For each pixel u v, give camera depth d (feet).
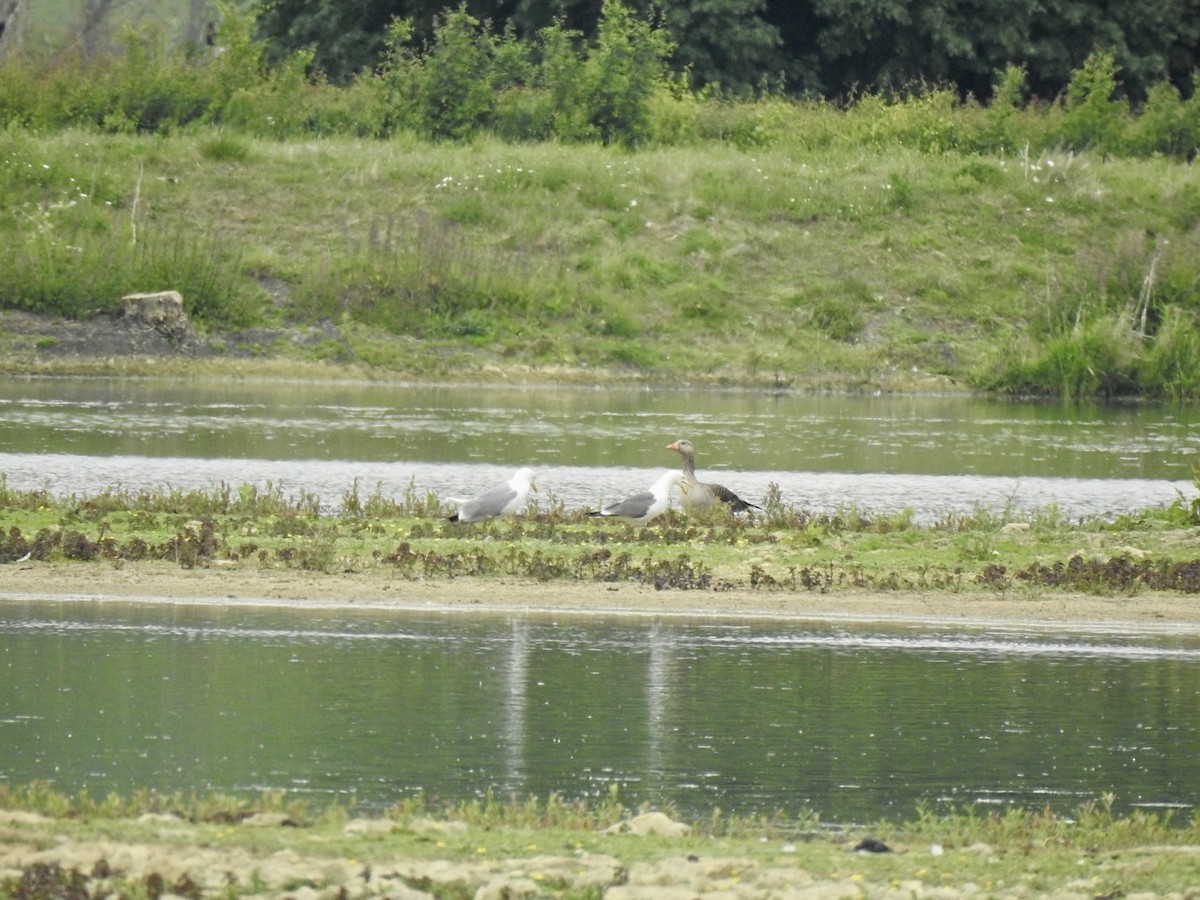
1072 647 182.60
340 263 429.79
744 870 107.34
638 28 549.13
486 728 146.00
